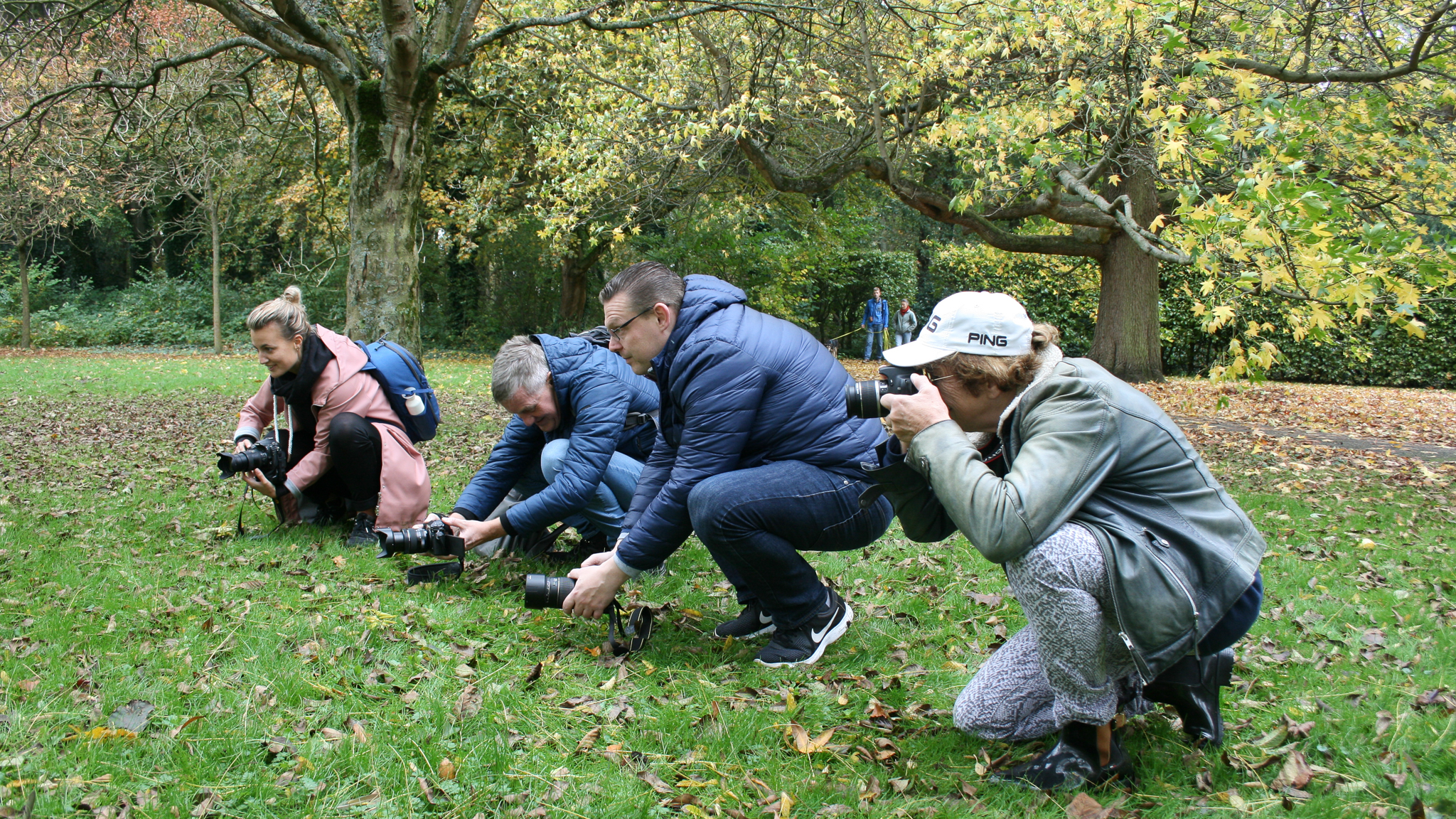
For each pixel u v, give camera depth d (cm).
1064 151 629
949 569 402
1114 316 1402
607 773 220
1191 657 223
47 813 192
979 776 221
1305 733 238
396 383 421
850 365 2045
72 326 2441
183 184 1565
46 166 1281
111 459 676
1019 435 208
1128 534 197
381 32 913
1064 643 199
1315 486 620
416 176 873
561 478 342
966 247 2183
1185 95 515
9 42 969
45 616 313
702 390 279
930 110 1050
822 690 271
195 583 354
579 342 361
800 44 1010
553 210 1170
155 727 234
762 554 279
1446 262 368
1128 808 204
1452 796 205
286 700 252
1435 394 1469
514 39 1174
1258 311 1346
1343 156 699
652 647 306
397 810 201
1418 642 308
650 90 1095
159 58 1023
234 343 2448
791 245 2033
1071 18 682
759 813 202
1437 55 591
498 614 330
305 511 454
